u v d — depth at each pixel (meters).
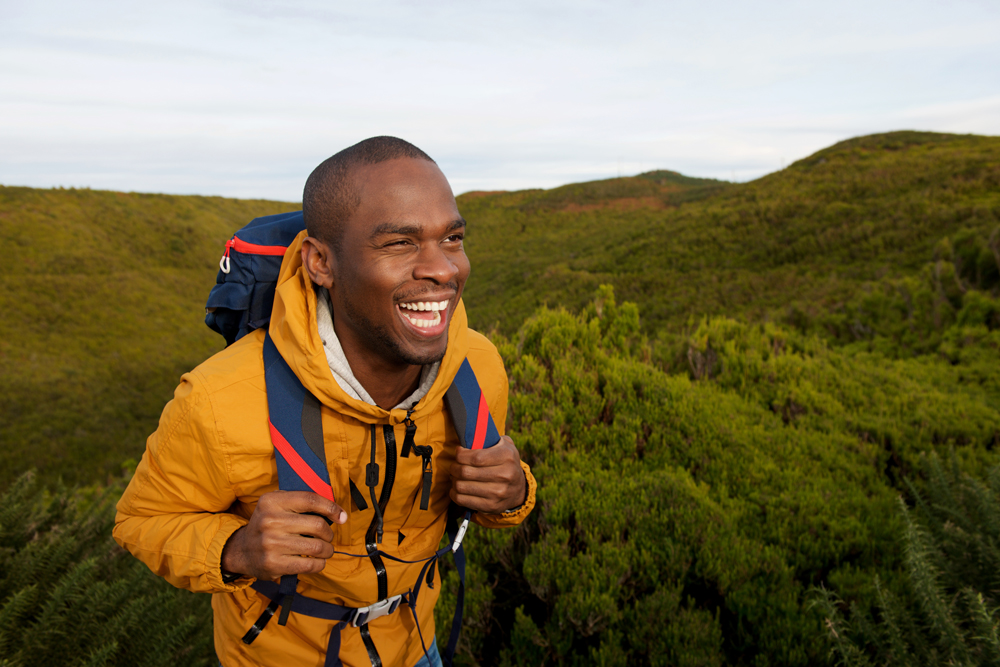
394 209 0.84
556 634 2.06
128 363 59.34
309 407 0.94
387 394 1.05
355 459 0.99
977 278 10.45
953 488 2.58
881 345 9.60
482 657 2.20
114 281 75.62
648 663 2.00
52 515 2.42
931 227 25.19
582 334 4.29
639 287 36.31
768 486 3.07
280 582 0.94
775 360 5.26
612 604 2.01
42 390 48.12
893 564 2.49
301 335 0.90
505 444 1.06
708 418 3.70
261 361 0.99
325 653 1.07
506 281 59.03
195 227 97.81
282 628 1.06
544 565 2.16
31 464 35.59
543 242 80.69
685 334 6.04
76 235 82.38
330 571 1.03
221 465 0.92
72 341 61.41
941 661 1.62
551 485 2.62
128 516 1.01
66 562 2.06
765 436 3.74
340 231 0.88
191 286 83.69
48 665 1.66
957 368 6.96
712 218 47.16
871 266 23.23
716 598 2.29
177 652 1.97
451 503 1.23
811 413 4.37
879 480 3.47
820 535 2.64
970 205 26.38
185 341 68.31
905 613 1.78
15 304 64.44
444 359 1.01
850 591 2.20
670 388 3.95
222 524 0.93
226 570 0.88
